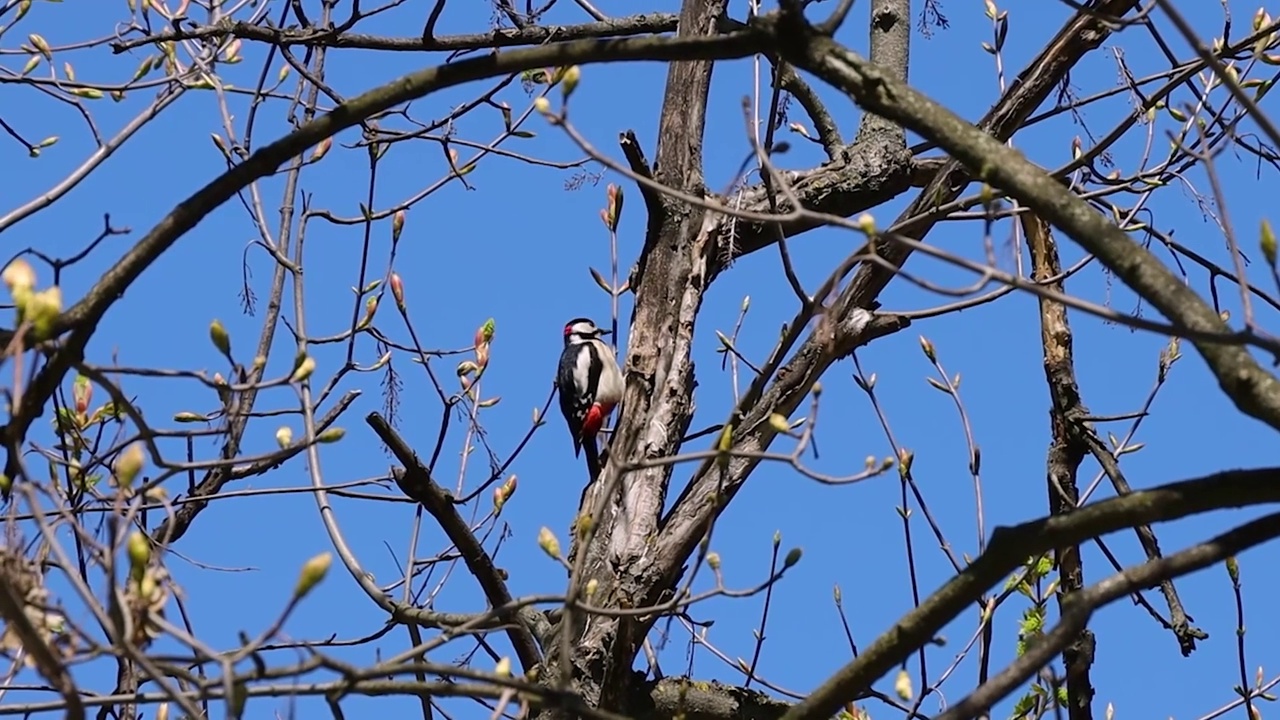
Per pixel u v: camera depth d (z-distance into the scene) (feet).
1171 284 23.30
